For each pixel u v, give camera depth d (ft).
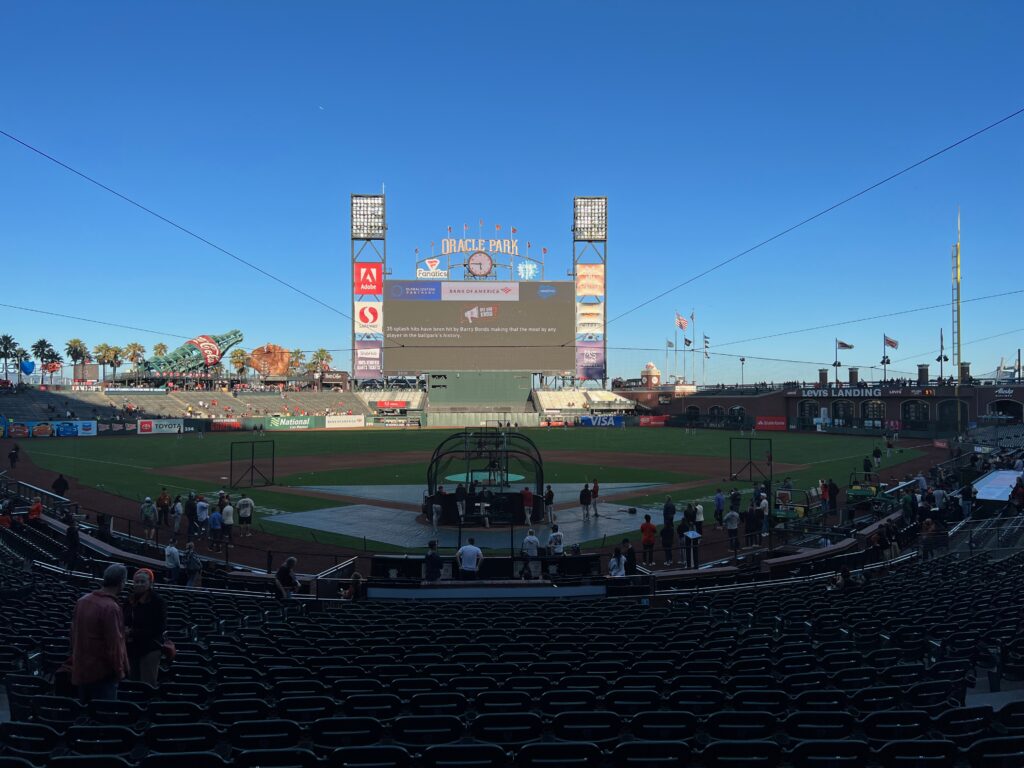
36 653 31.37
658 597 55.16
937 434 260.62
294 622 43.47
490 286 319.27
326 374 481.87
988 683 32.32
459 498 98.68
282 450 217.15
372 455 202.69
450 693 24.04
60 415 293.23
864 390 294.66
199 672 28.53
